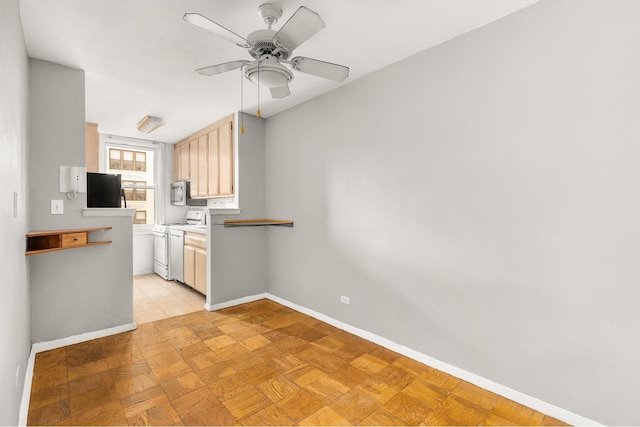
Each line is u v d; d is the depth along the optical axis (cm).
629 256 153
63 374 215
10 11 141
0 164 118
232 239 366
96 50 230
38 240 239
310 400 190
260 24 200
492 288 199
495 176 196
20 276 180
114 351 249
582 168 165
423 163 233
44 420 169
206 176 439
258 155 388
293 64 188
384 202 260
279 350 254
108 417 172
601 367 161
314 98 324
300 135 342
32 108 241
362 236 279
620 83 153
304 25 151
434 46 225
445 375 218
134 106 352
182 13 187
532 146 181
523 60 183
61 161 254
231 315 333
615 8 154
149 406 182
